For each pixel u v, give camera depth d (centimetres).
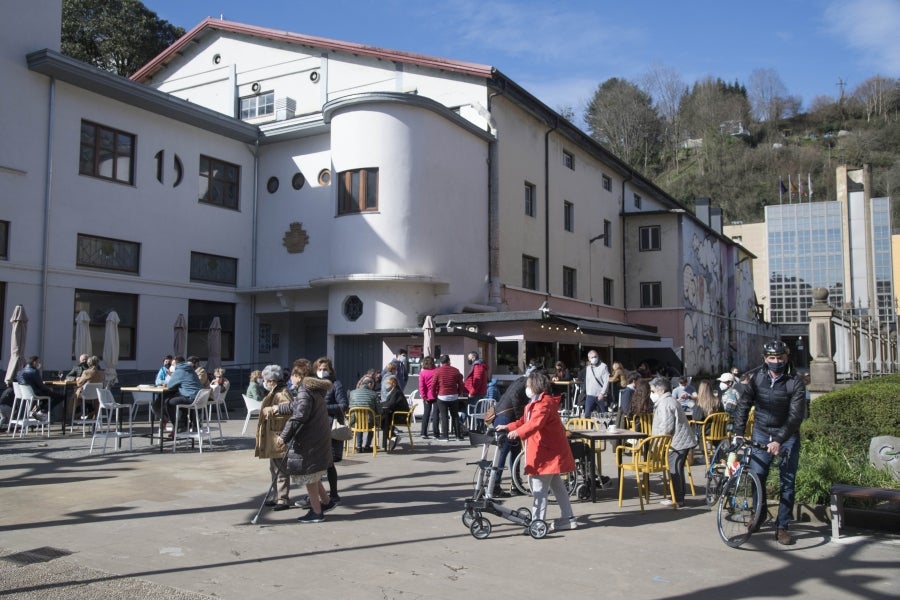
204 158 2355
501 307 2381
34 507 822
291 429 748
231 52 2953
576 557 644
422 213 2100
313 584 560
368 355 2072
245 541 686
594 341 2612
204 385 1577
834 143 9506
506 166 2523
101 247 2020
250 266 2478
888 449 899
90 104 1998
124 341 2070
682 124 10094
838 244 5766
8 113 1803
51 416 1745
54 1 1942
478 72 2367
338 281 2070
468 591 546
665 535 727
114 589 538
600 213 3425
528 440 725
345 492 931
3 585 544
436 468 1122
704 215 4506
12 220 1797
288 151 2459
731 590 553
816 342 1759
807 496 789
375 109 2100
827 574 594
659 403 877
